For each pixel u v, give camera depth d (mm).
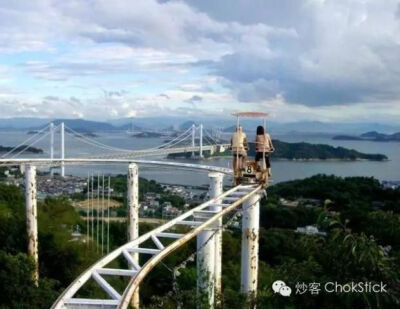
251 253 24438
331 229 16719
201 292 15680
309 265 15266
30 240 42094
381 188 91562
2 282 34000
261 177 22703
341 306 14289
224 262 51844
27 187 41750
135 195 41250
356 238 14656
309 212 84750
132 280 11977
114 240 65875
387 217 18812
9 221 49469
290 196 101500
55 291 37938
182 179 163250
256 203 23828
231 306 15516
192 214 19219
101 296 37031
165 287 46406
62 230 52500
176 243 14852
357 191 92125
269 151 22656
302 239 16891
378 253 14383
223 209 19109
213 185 30203
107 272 12875
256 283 24750
